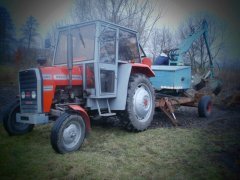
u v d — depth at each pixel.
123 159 3.47
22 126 4.58
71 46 3.92
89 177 2.95
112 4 9.16
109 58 4.55
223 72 9.62
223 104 7.96
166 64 6.73
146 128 4.97
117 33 4.69
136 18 9.59
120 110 4.75
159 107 5.61
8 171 3.09
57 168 3.16
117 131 4.89
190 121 5.86
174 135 4.60
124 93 4.64
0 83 8.64
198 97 6.61
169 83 5.96
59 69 4.14
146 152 3.74
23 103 4.07
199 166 3.29
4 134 4.59
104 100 4.58
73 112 3.75
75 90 4.34
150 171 3.12
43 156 3.52
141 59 5.44
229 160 3.50
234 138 4.45
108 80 4.59
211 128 5.16
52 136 3.53
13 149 3.79
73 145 3.72
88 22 4.41
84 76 4.35
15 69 8.86
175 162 3.40
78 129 3.80
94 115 4.81
